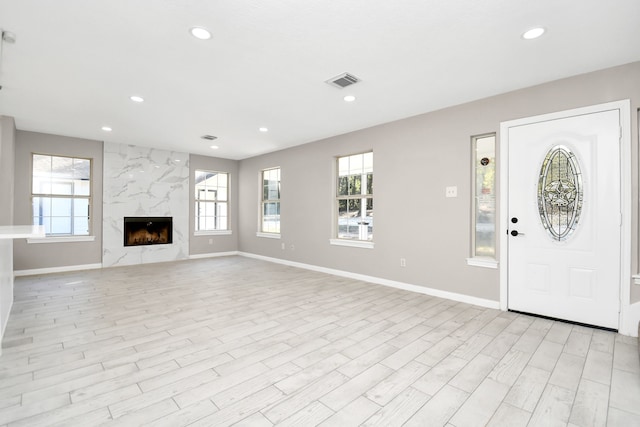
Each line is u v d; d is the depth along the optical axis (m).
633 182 2.73
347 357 2.33
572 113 3.02
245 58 2.72
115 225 6.04
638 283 2.70
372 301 3.77
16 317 3.14
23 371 2.09
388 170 4.56
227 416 1.65
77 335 2.70
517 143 3.35
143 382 1.97
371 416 1.66
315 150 5.75
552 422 1.62
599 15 2.09
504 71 2.94
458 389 1.92
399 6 2.03
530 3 1.98
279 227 6.77
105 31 2.31
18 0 1.96
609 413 1.69
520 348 2.48
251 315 3.25
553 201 3.12
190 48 2.56
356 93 3.50
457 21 2.18
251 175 7.41
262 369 2.14
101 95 3.57
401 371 2.12
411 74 3.01
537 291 3.21
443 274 3.93
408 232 4.30
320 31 2.32
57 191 5.55
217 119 4.48
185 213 6.98
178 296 3.96
